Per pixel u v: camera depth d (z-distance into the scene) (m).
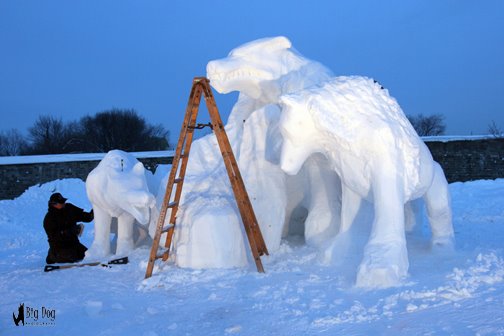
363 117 6.06
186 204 7.63
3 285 7.13
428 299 4.81
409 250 7.14
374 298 5.08
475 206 13.59
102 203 8.46
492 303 4.50
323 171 7.61
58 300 6.19
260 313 5.09
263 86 8.12
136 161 9.12
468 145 26.44
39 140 50.81
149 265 6.98
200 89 7.18
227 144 7.11
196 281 6.55
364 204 6.75
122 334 4.85
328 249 6.75
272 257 7.48
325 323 4.57
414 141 6.27
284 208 7.81
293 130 6.28
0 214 17.47
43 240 13.55
